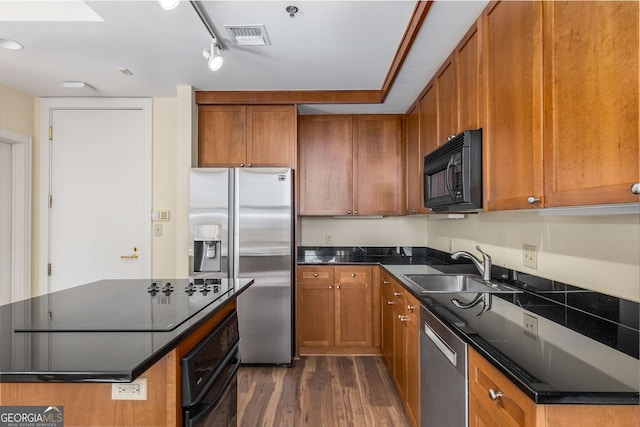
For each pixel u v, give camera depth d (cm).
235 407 175
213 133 323
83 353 95
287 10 193
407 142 348
